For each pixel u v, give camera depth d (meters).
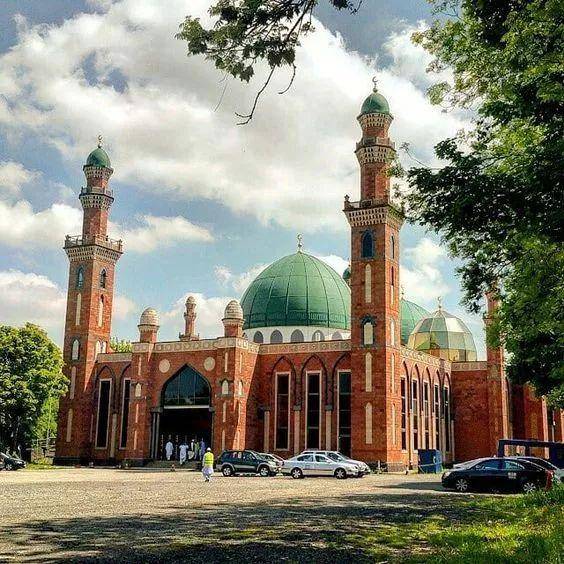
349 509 21.55
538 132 16.94
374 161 57.72
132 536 15.24
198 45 12.77
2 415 57.47
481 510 20.69
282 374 60.78
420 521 18.05
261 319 69.38
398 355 56.44
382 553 13.02
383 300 55.22
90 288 66.75
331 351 59.09
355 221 57.25
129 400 62.53
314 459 43.59
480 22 15.87
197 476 44.91
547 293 19.80
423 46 18.78
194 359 60.84
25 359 56.81
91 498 25.62
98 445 64.75
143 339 62.94
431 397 62.59
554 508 18.06
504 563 11.39
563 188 13.42
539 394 37.09
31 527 16.70
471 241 16.19
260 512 20.58
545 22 13.45
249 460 45.47
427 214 15.62
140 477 42.91
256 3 12.27
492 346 27.89
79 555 12.71
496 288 21.14
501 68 17.28
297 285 69.62
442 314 72.50
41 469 54.53
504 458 30.31
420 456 54.22
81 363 65.62
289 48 12.83
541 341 29.38
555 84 13.33
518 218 14.07
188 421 66.56
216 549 13.50
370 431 53.53
